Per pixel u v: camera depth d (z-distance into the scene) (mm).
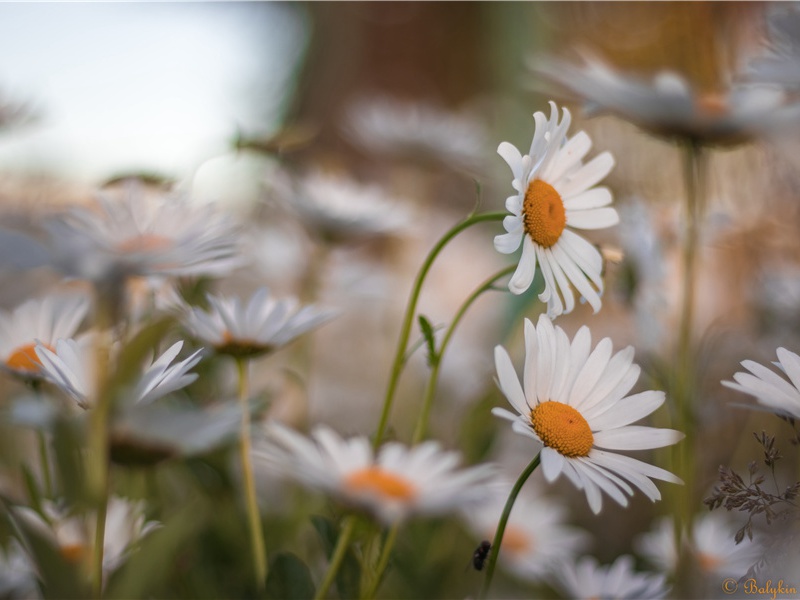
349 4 1585
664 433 336
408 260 922
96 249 319
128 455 290
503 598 507
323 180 584
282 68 1364
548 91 480
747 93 443
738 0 653
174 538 325
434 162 776
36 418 295
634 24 852
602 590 422
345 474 301
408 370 708
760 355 525
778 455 340
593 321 694
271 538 417
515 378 328
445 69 1791
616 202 594
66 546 315
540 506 533
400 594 437
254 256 570
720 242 587
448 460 309
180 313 355
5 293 419
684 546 424
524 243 344
